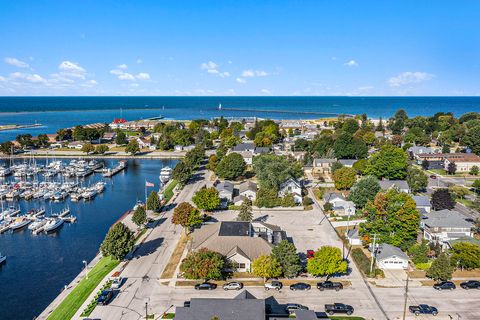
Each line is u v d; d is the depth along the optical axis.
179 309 50.44
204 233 78.69
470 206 103.38
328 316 56.75
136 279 67.50
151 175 156.88
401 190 112.81
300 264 72.38
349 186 118.94
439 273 64.88
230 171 133.38
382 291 63.81
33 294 67.31
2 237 93.50
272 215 101.06
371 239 78.88
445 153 161.62
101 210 112.69
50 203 120.19
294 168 124.81
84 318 56.19
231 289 64.00
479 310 58.28
